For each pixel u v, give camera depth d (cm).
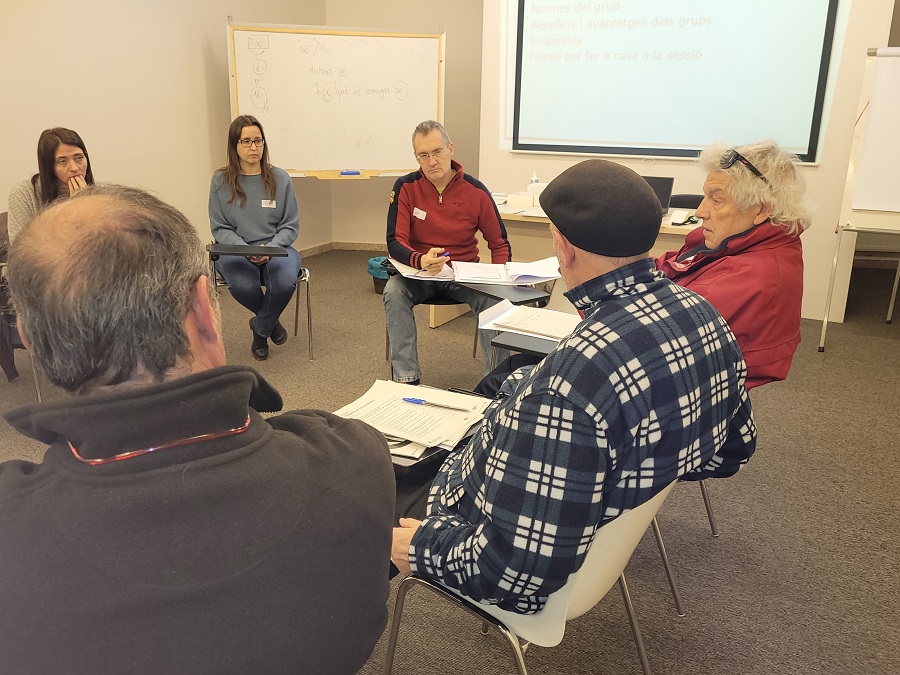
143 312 58
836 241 361
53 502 54
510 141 487
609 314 95
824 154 405
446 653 164
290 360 344
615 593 184
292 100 482
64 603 51
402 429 138
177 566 53
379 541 64
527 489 90
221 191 363
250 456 59
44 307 57
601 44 443
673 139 442
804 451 260
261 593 55
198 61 471
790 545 205
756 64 410
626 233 96
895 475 244
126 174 431
